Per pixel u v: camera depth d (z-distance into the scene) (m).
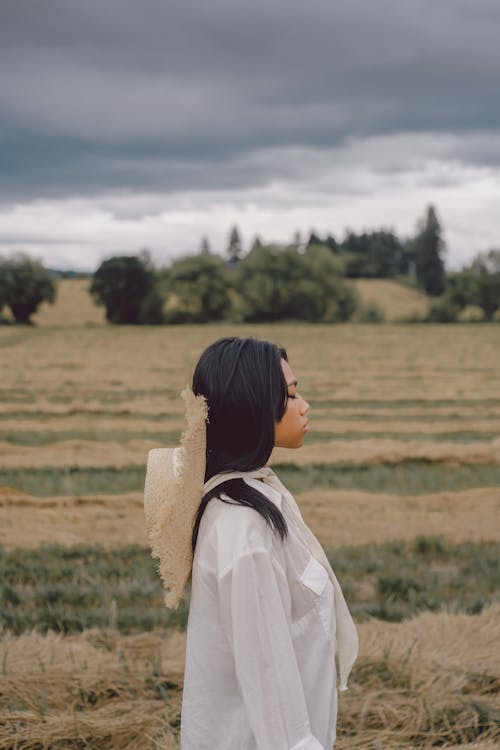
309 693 1.62
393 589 6.93
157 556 1.66
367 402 25.70
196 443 1.61
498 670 4.27
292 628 1.63
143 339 62.66
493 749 3.48
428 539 8.78
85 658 4.52
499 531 9.48
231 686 1.62
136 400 25.70
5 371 35.84
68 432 19.14
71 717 3.69
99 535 9.18
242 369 1.68
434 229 140.25
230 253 175.62
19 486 12.43
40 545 8.54
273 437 1.68
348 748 3.51
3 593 6.58
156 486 1.75
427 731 3.73
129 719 3.73
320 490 12.34
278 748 1.44
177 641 4.89
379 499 11.27
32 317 100.50
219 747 1.59
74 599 6.49
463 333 67.94
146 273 88.88
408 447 15.91
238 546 1.54
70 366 38.84
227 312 91.12
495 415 22.55
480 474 13.74
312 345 54.28
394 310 118.56
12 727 3.67
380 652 4.44
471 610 6.01
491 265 92.00
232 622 1.50
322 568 1.69
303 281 90.31
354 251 175.12
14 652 4.55
